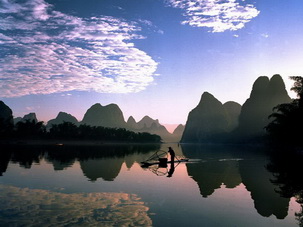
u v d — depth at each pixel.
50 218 6.45
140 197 9.09
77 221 6.23
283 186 11.80
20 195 9.17
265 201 8.74
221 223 6.35
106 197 9.00
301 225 6.28
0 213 6.85
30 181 12.42
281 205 8.22
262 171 18.06
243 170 18.67
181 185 11.77
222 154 45.69
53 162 23.34
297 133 53.66
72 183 11.95
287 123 56.22
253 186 11.76
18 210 7.16
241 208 7.78
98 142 151.00
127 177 14.27
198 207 7.83
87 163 22.95
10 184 11.52
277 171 18.08
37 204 7.86
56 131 131.88
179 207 7.80
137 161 26.28
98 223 6.11
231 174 16.23
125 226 5.95
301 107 54.31
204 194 9.80
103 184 11.76
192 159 31.00
